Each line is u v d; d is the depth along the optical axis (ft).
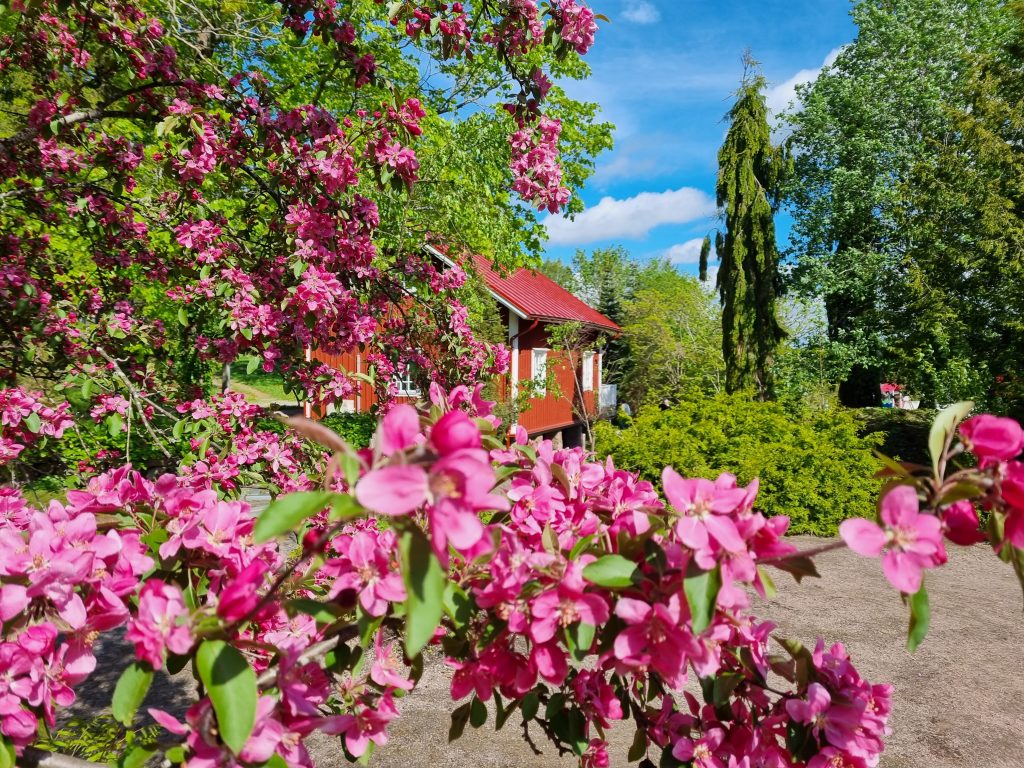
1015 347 36.76
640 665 3.33
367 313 12.31
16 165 12.25
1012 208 36.58
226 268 11.12
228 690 2.85
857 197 59.16
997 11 57.67
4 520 5.09
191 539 4.22
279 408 11.14
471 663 3.94
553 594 3.39
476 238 30.94
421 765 11.36
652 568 3.53
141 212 13.14
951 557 24.22
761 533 3.20
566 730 4.46
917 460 39.55
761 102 55.11
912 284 40.47
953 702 13.51
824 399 51.49
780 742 4.40
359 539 3.44
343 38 11.16
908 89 58.54
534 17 10.14
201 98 11.56
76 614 3.60
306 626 4.38
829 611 18.54
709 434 28.09
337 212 11.28
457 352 13.04
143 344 13.43
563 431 65.16
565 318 51.88
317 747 11.92
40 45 12.25
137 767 3.35
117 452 12.95
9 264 11.36
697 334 77.15
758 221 54.34
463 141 33.99
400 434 2.52
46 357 12.07
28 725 3.47
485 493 2.30
